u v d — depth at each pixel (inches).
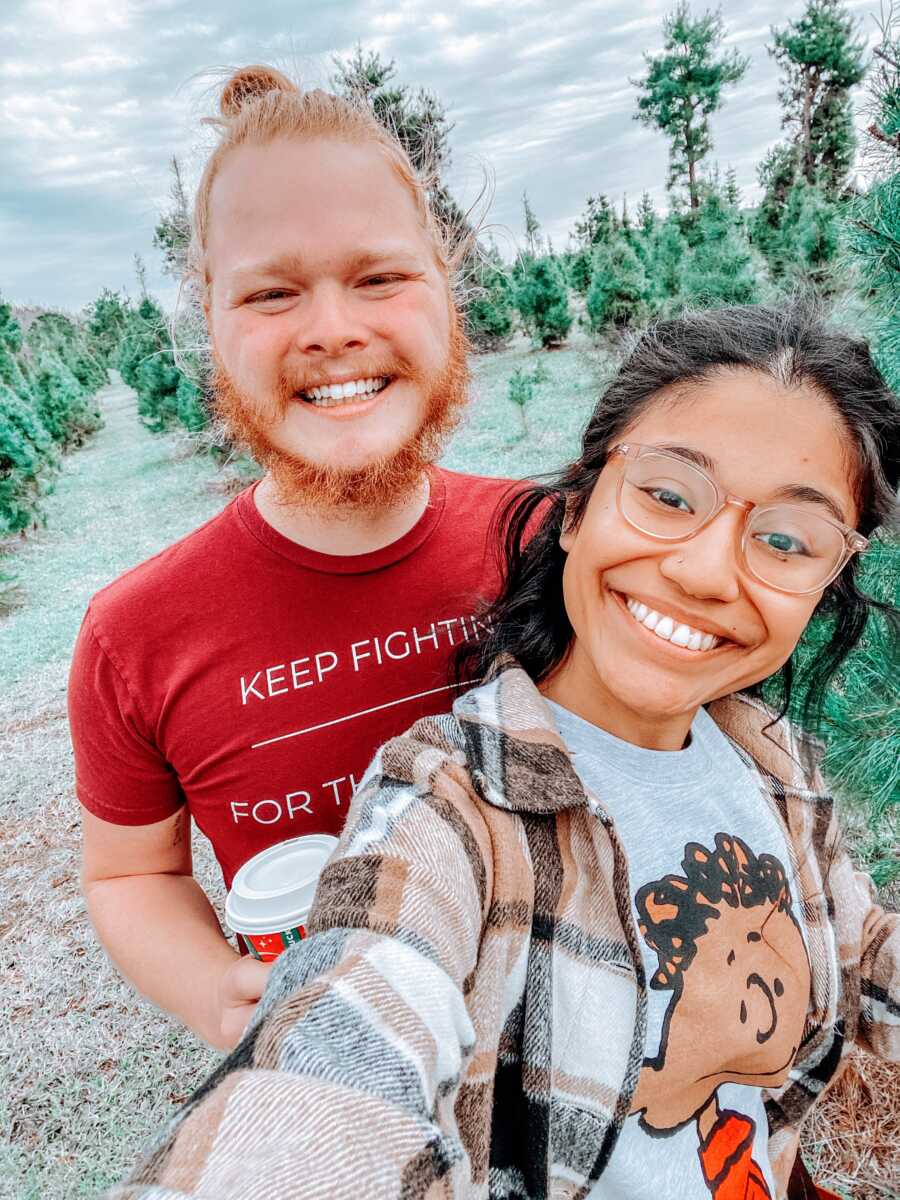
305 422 21.4
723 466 16.1
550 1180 16.3
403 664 24.1
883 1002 22.6
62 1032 58.3
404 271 20.7
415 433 22.3
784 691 23.9
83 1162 48.6
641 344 19.3
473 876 15.0
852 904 22.8
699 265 209.9
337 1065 11.4
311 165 19.4
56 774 94.8
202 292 24.0
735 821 20.0
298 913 19.8
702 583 15.7
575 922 16.5
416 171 23.3
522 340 347.3
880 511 18.5
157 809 25.5
